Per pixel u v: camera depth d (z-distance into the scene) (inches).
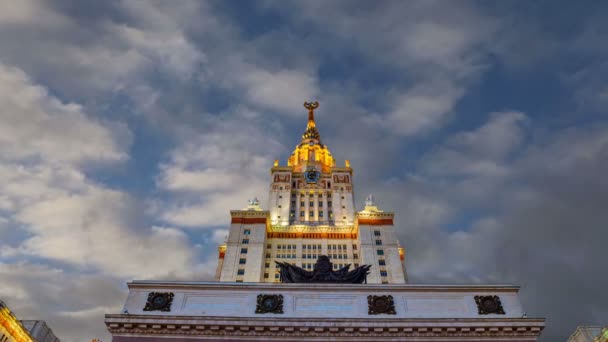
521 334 1699.1
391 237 5590.6
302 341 1672.0
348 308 1818.4
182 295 1861.5
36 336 2289.6
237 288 1889.8
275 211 6176.2
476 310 1814.7
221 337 1684.3
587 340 2166.6
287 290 1883.6
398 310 1807.3
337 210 6235.2
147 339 1680.6
